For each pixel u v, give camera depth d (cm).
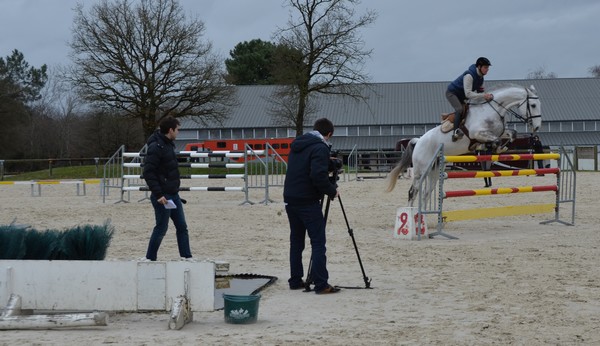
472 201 2023
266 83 7519
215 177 1998
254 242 1206
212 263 634
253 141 4434
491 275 864
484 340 553
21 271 638
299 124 4294
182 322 610
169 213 872
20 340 561
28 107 6356
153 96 4109
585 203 1911
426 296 745
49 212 1795
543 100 5834
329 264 970
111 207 1927
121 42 4034
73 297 638
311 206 768
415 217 1234
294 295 764
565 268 906
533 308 673
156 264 634
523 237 1243
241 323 625
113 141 5594
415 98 6000
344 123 5784
